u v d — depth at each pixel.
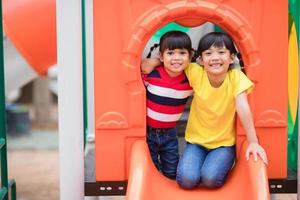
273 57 2.83
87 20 4.18
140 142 2.84
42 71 6.23
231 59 2.80
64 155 2.90
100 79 2.84
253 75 2.82
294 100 3.52
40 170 9.23
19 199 7.39
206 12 2.78
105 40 2.81
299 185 2.91
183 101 2.93
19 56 6.67
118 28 2.81
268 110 2.86
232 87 2.78
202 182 2.85
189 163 2.84
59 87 2.87
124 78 2.82
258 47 2.82
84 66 3.81
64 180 2.91
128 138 2.88
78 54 2.85
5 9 5.34
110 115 2.85
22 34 5.47
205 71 2.83
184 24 2.84
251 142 2.73
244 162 2.74
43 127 13.43
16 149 11.09
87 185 2.92
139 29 2.79
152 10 2.79
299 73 2.98
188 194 2.80
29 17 5.34
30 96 15.00
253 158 2.67
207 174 2.79
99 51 2.82
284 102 2.86
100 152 2.88
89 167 3.24
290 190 2.94
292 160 3.24
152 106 2.93
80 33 2.86
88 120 4.13
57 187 8.06
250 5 2.80
